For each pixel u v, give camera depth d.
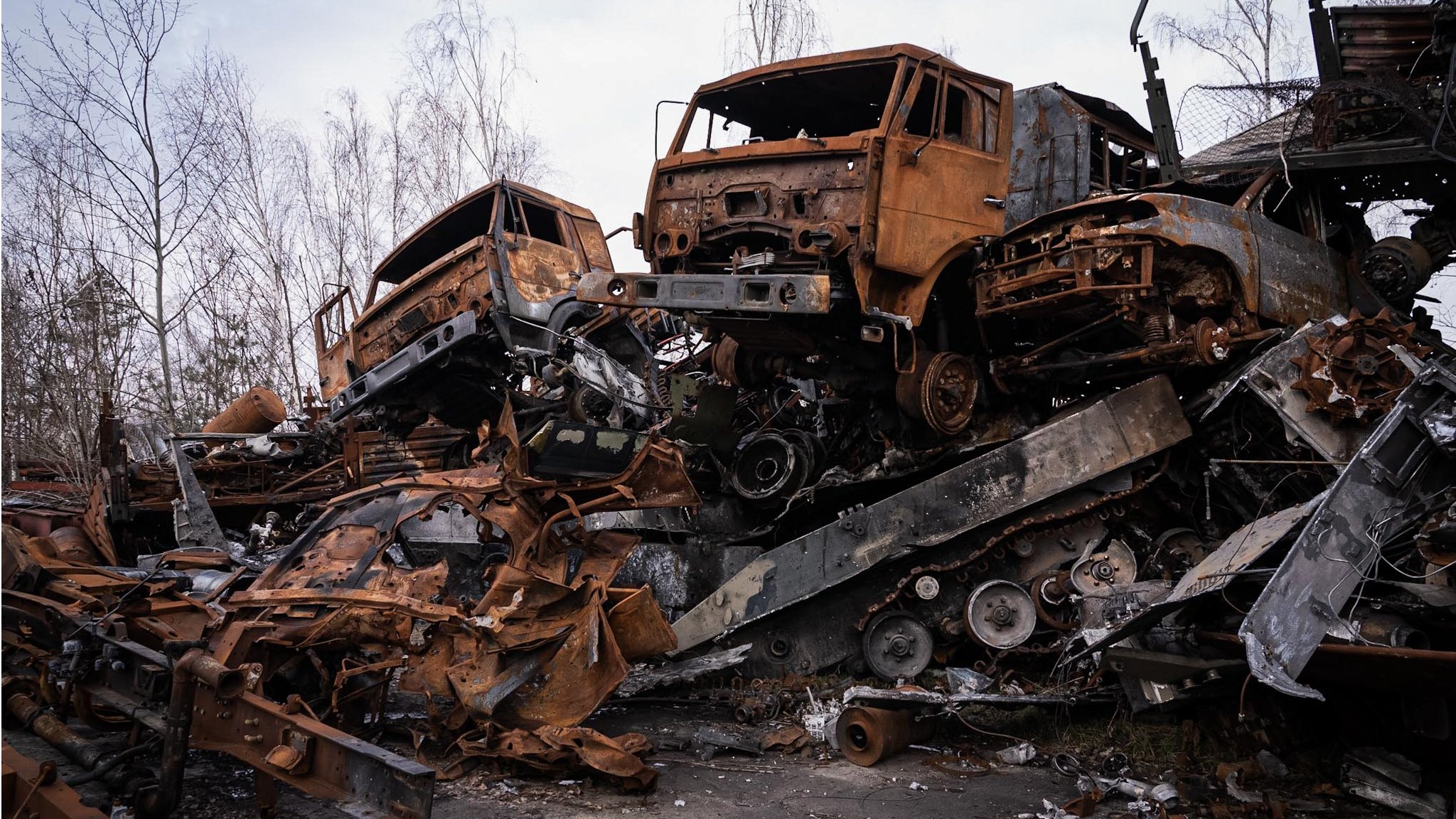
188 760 6.30
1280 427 7.77
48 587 7.70
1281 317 8.34
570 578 7.21
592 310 12.27
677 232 9.00
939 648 8.57
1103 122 10.27
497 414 13.03
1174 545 8.48
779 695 8.07
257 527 13.92
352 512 7.44
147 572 8.74
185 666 5.28
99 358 18.50
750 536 9.84
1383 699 5.85
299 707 5.20
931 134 8.49
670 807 5.68
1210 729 6.64
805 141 8.40
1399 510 5.71
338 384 14.02
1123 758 6.46
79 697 6.46
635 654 6.98
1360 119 8.95
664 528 10.20
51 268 18.80
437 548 8.76
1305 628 5.24
